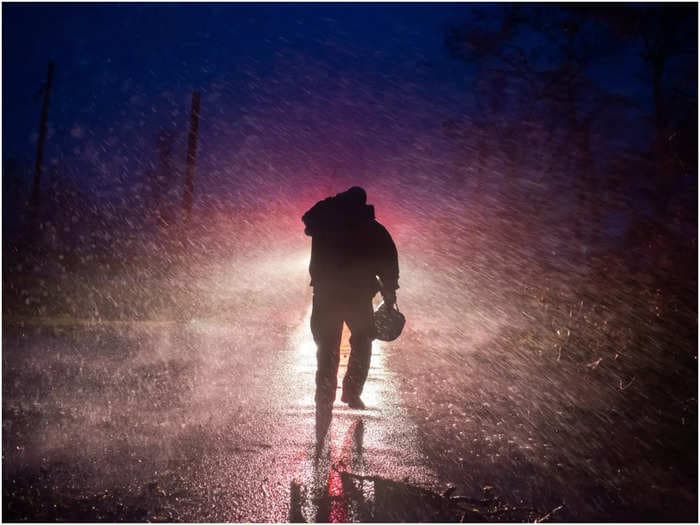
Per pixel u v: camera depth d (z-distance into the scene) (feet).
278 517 13.00
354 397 21.15
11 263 104.12
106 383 26.76
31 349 37.01
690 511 14.08
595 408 24.17
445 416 22.63
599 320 40.86
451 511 13.64
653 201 70.08
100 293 84.89
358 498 14.15
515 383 29.63
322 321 20.81
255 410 22.57
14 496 13.56
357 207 21.21
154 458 16.44
